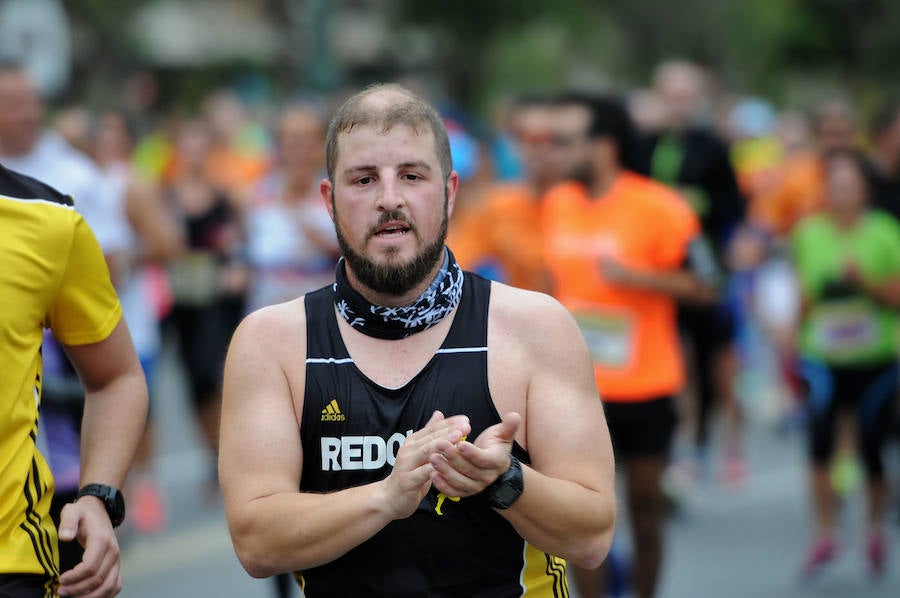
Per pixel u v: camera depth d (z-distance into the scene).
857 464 27.20
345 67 86.25
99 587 9.17
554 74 99.94
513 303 8.78
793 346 30.55
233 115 42.28
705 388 27.77
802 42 91.62
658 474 17.53
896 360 21.64
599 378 17.62
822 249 22.05
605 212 18.12
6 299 8.84
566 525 8.30
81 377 9.90
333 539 8.13
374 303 8.57
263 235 23.61
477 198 23.14
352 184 8.44
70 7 74.81
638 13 97.44
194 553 22.58
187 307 26.30
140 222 21.34
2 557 8.73
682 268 18.05
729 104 49.22
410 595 8.50
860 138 35.94
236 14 96.50
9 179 9.09
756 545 23.22
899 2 88.06
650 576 17.59
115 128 29.30
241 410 8.66
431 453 7.87
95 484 9.51
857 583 21.00
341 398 8.58
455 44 85.06
